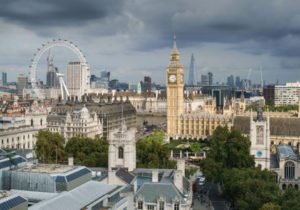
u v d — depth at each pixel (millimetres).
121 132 163750
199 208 177125
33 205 109062
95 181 139750
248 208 158625
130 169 163500
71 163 167375
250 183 165500
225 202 190250
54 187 124750
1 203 99250
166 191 140500
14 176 128375
